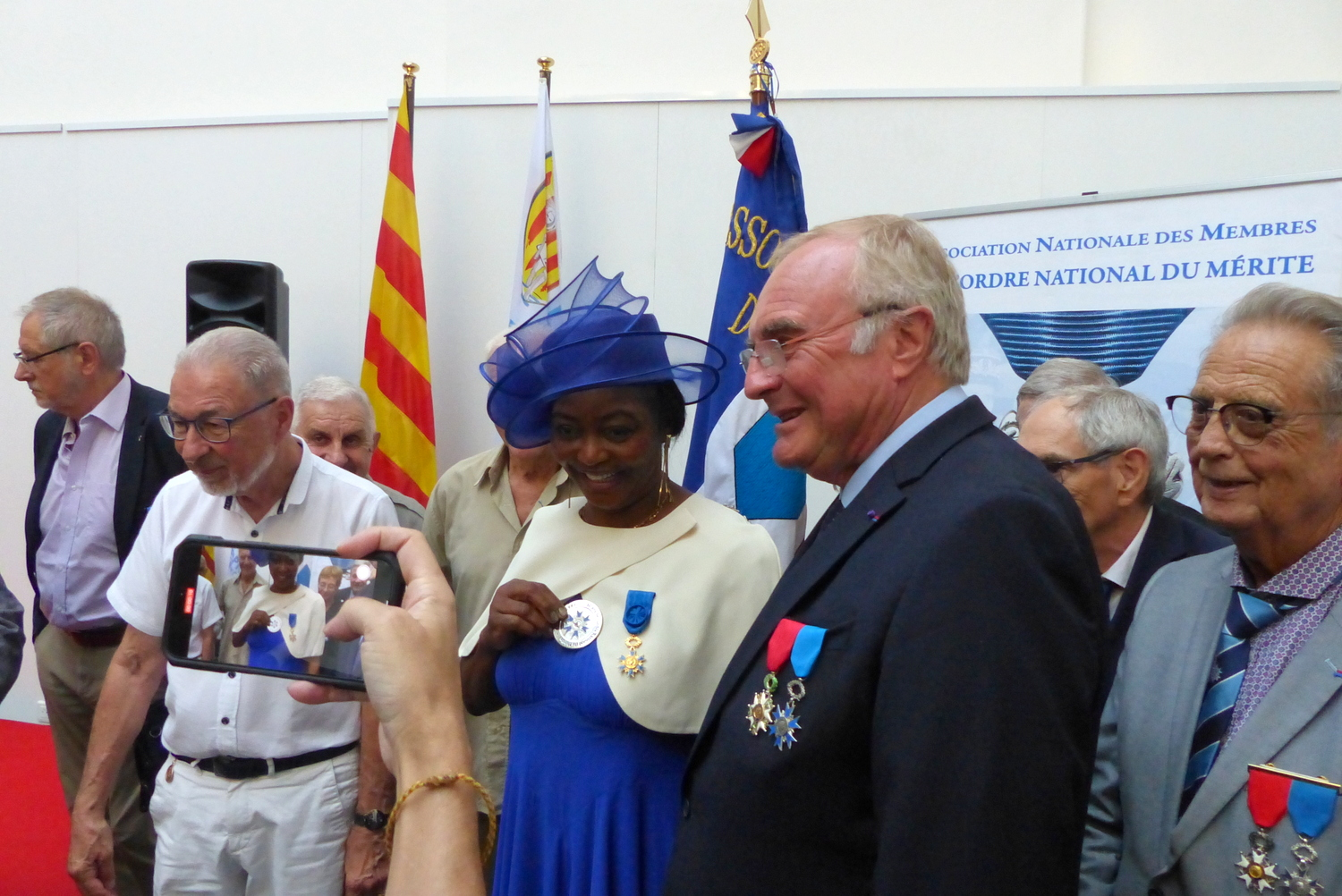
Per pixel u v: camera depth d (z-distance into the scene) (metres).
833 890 1.19
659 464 1.83
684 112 4.49
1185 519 2.30
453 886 0.78
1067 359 2.58
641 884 1.64
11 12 5.80
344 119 4.94
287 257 5.03
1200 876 1.40
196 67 5.56
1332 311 1.43
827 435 1.38
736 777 1.26
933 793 1.04
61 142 5.35
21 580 5.43
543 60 4.30
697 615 1.70
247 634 1.20
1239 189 2.85
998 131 4.14
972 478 1.21
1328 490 1.41
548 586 1.80
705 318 4.47
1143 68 4.49
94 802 2.33
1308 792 1.29
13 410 5.45
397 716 0.86
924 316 1.33
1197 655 1.54
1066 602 1.13
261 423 2.18
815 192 4.34
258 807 2.18
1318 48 4.27
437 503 3.09
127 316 5.26
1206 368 1.50
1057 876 1.06
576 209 4.63
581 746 1.69
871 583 1.21
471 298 4.76
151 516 2.37
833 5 4.65
